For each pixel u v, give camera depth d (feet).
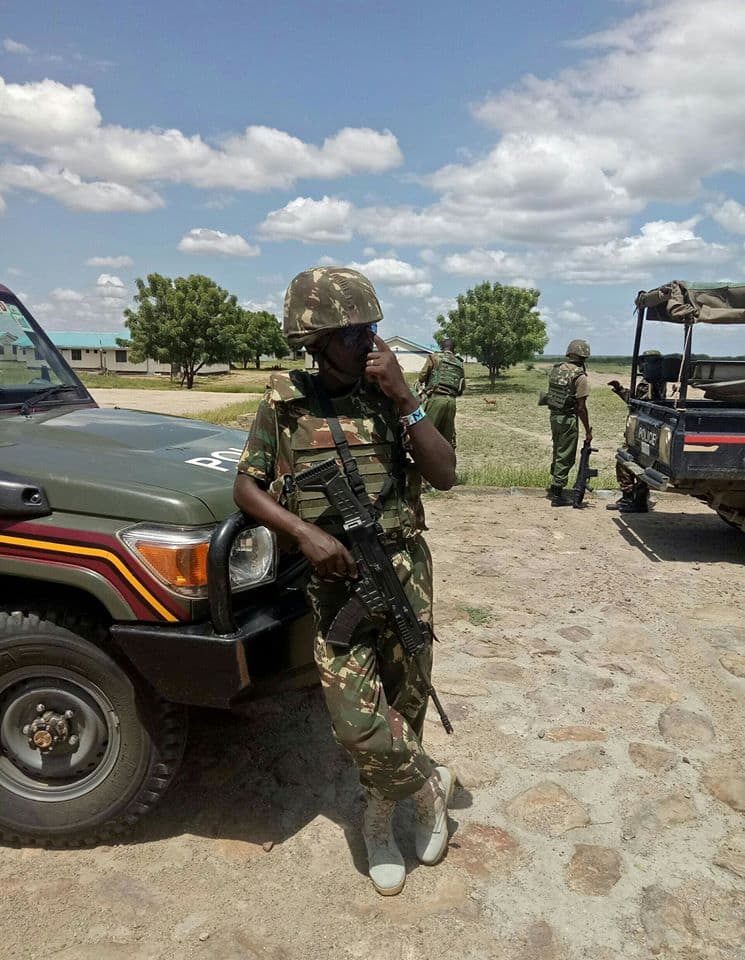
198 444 10.85
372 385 7.82
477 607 17.25
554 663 14.42
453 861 8.98
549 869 8.87
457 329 161.58
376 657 8.07
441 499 29.53
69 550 8.27
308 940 7.78
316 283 7.32
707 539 23.91
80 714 8.77
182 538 8.25
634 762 11.10
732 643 15.46
